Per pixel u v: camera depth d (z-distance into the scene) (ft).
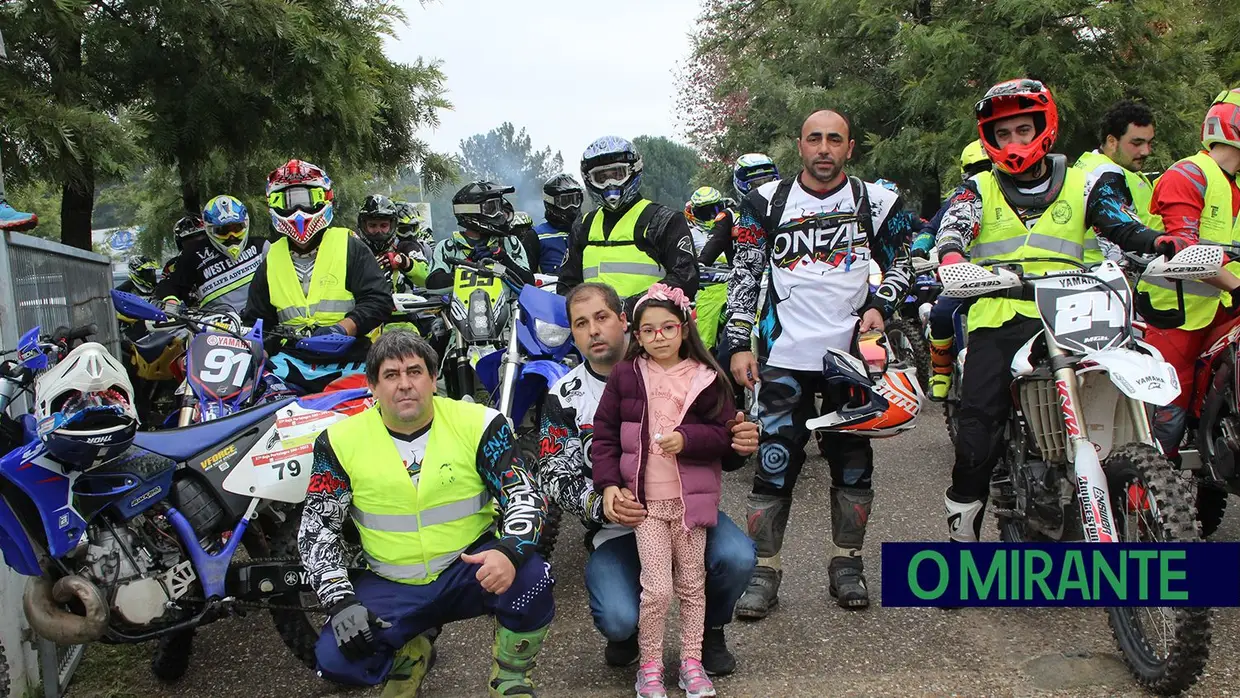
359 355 15.89
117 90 26.66
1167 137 34.55
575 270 16.48
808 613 13.62
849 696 11.07
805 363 13.58
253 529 12.37
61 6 22.39
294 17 25.50
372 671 10.11
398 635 10.21
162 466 10.90
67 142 20.43
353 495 10.46
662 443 10.76
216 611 11.00
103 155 21.65
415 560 10.36
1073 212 13.28
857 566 13.87
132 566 10.65
